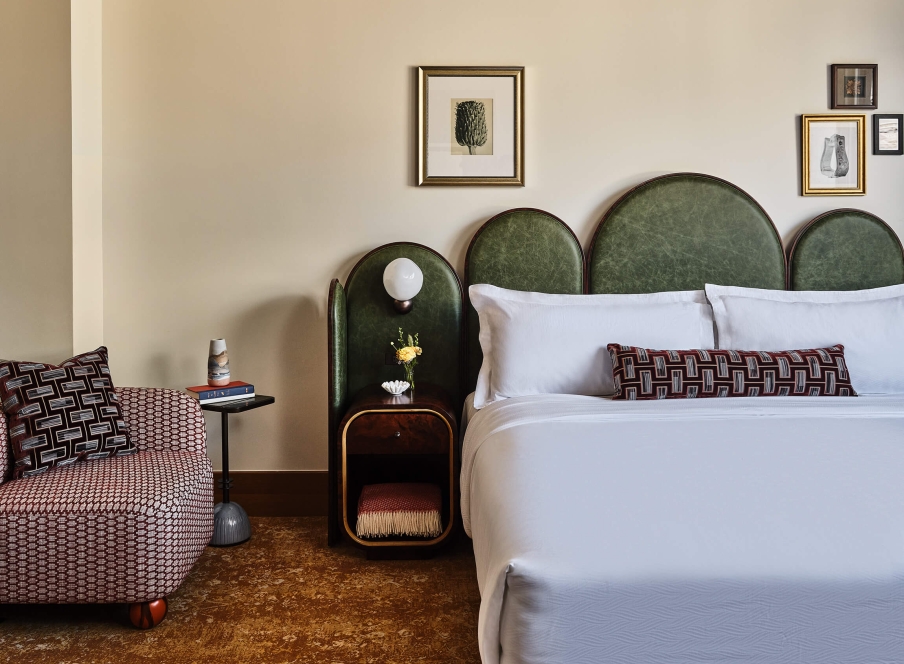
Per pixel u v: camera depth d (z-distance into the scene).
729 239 3.36
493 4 3.38
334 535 3.06
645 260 3.37
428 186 3.40
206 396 3.04
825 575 1.40
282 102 3.37
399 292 3.21
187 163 3.37
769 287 3.37
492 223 3.35
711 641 1.39
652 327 3.02
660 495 1.70
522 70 3.35
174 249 3.39
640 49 3.39
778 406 2.58
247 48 3.36
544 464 1.95
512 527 1.58
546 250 3.34
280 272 3.41
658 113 3.40
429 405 2.90
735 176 3.42
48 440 2.41
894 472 1.84
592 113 3.40
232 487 3.45
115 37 3.34
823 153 3.42
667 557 1.43
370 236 3.41
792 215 3.44
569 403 2.67
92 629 2.28
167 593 2.26
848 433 2.22
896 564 1.41
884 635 1.39
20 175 3.12
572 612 1.38
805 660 1.39
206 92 3.36
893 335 2.99
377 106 3.38
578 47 3.38
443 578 2.72
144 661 2.08
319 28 3.36
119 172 3.37
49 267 3.13
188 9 3.34
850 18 3.40
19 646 2.17
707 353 2.87
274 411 3.45
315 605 2.47
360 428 2.89
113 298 3.40
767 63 3.40
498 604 1.43
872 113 3.43
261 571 2.77
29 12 3.10
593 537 1.50
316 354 3.44
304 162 3.39
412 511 2.88
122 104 3.35
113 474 2.36
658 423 2.41
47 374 2.53
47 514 2.16
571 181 3.41
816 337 2.99
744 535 1.50
